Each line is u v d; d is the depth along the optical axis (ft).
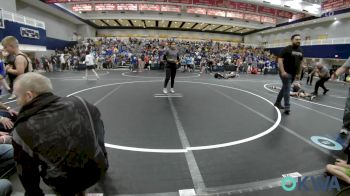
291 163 9.46
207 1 61.36
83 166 4.99
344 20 72.23
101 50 82.84
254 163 9.39
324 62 79.15
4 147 7.89
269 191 7.47
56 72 56.13
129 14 87.10
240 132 13.19
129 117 15.94
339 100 26.48
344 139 12.46
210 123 14.85
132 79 40.34
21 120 4.63
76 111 4.92
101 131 5.86
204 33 123.03
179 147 10.86
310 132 13.58
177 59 25.30
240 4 63.31
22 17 44.88
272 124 15.02
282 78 17.70
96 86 30.73
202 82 38.83
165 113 17.20
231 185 7.77
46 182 5.07
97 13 86.43
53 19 77.00
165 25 111.65
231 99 23.58
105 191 7.25
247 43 123.03
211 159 9.66
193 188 7.56
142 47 90.48
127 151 10.34
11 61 13.51
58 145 4.61
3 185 6.37
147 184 7.72
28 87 4.72
